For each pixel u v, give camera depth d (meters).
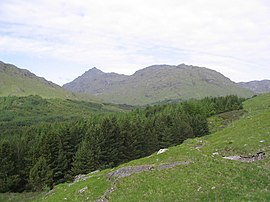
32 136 125.38
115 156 110.19
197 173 33.91
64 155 104.31
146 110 191.88
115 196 33.97
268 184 28.36
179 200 28.67
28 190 100.31
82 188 41.16
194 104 174.50
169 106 190.25
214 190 28.61
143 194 32.12
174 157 41.69
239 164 34.75
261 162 35.28
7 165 99.50
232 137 48.19
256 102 185.12
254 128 49.59
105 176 42.47
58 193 44.28
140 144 120.94
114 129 112.50
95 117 178.38
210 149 43.72
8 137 143.75
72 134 113.81
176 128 131.62
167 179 34.44
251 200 24.67
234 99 197.00
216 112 181.75
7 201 81.38
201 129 145.50
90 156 100.25
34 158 101.19
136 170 39.94
